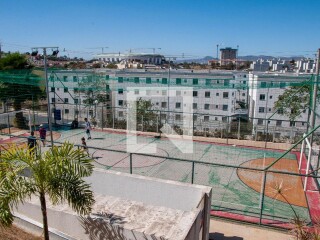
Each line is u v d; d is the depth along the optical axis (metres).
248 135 19.66
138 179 8.71
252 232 9.24
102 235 6.56
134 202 7.60
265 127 19.81
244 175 13.77
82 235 6.79
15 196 5.68
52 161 5.89
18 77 20.09
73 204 5.96
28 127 22.94
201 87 19.33
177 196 8.34
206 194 7.90
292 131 19.09
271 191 12.15
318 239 7.24
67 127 22.98
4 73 19.92
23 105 24.30
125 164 14.91
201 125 20.45
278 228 9.43
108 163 15.02
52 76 21.48
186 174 13.84
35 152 6.23
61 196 5.94
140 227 6.38
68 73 22.66
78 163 6.11
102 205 7.39
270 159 15.97
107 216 6.83
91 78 23.17
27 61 30.41
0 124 22.91
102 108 21.89
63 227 6.94
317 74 14.55
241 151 17.23
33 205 7.25
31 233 7.06
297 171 14.28
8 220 5.63
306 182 12.09
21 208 7.45
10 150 6.07
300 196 11.78
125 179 8.88
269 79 19.55
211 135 19.88
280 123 23.88
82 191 6.07
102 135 20.45
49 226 7.07
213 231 9.28
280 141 18.80
